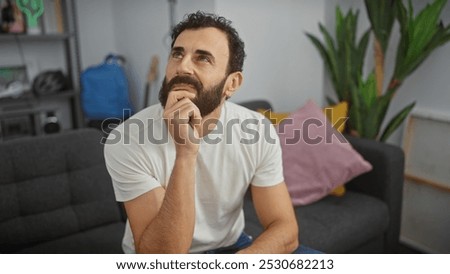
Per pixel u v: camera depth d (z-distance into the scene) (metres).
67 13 2.59
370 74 1.74
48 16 2.47
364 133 1.81
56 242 1.29
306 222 1.42
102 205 1.38
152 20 2.36
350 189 1.72
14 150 1.25
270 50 1.92
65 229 1.31
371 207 1.55
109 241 1.29
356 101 1.74
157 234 0.78
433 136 1.79
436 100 1.81
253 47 1.85
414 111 1.87
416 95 1.89
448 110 1.76
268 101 1.96
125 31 2.65
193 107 0.77
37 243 1.28
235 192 0.98
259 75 1.91
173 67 0.79
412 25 1.61
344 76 1.85
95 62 2.78
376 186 1.62
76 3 2.65
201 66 0.78
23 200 1.25
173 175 0.78
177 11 2.05
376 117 1.77
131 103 2.54
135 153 0.85
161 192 0.84
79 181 1.35
